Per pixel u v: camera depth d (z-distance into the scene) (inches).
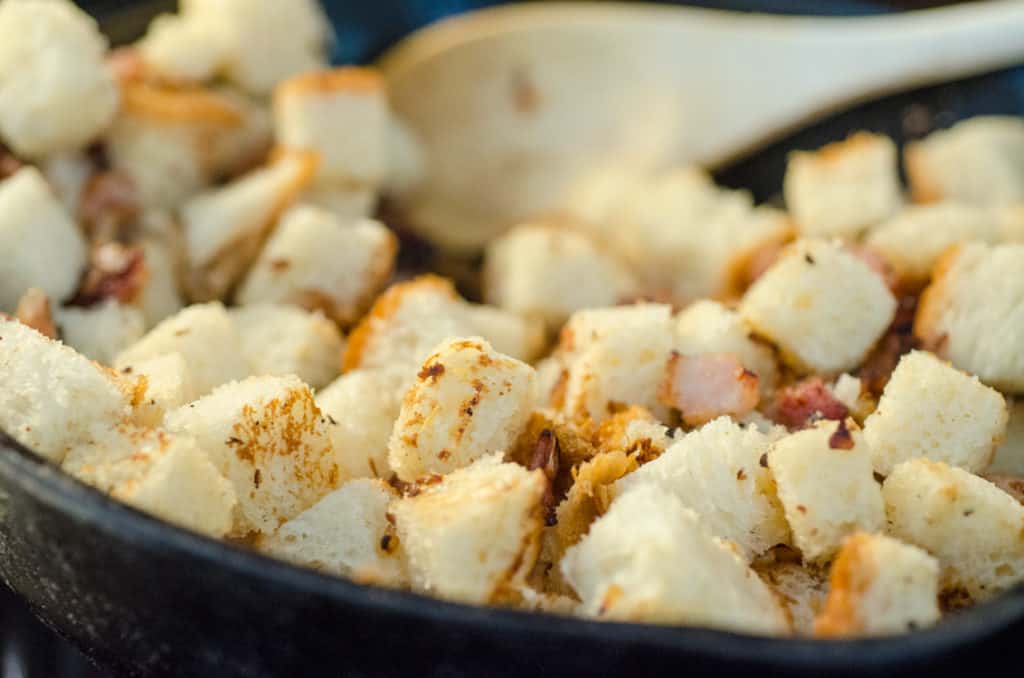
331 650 10.3
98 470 10.8
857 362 12.5
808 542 11.0
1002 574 11.1
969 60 16.1
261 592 10.2
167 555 10.3
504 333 13.5
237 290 14.1
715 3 17.0
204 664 10.6
